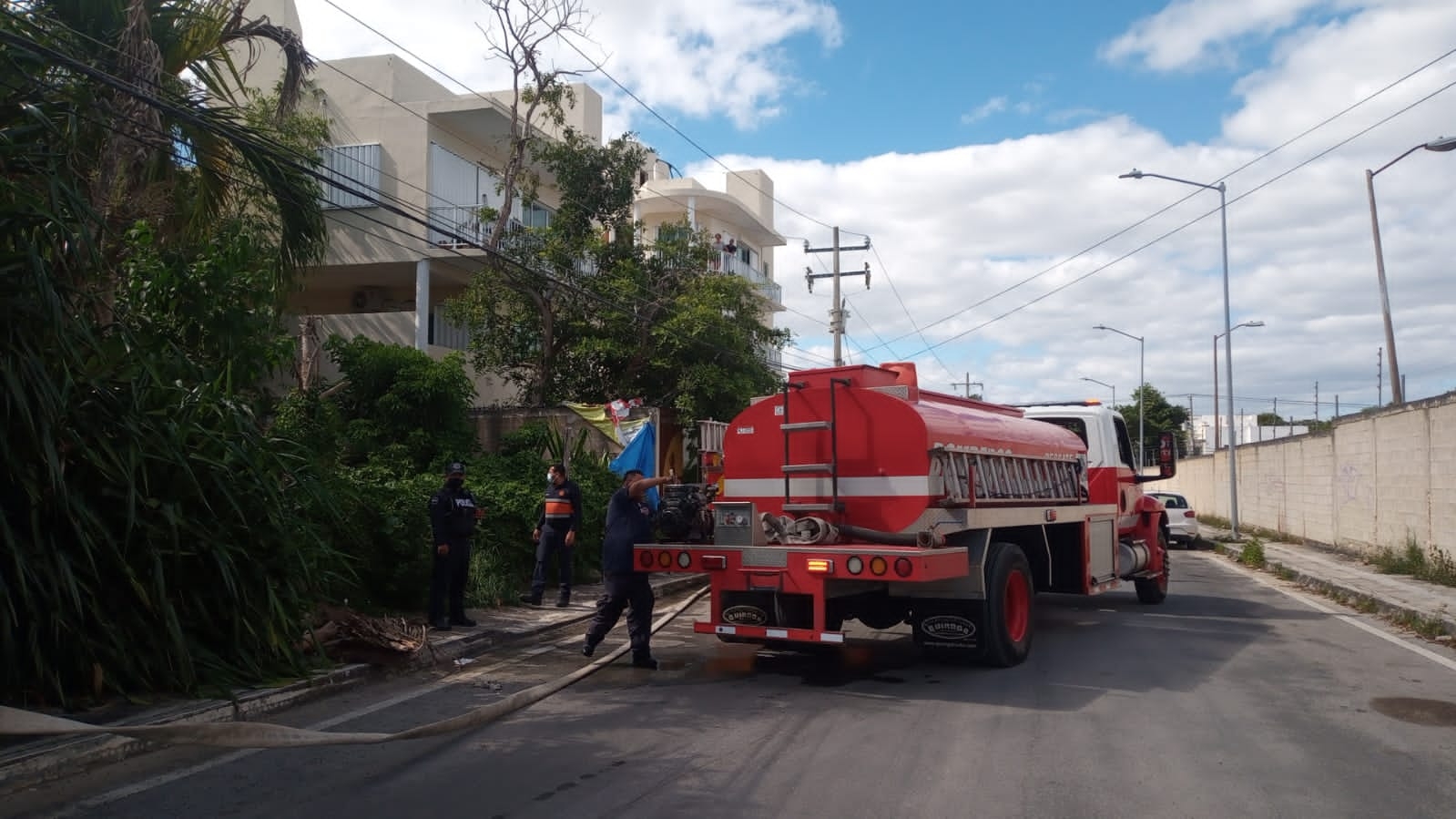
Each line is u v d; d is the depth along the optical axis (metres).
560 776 5.91
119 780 5.75
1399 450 18.97
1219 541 26.92
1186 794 5.59
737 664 9.70
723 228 38.03
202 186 10.55
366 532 11.09
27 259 6.55
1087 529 11.93
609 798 5.50
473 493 13.66
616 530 9.55
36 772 5.64
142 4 9.06
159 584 6.95
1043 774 5.96
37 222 6.87
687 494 11.57
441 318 25.55
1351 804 5.45
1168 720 7.39
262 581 7.95
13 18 7.80
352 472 12.88
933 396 10.14
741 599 9.04
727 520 9.20
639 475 9.75
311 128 20.45
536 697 7.95
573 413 19.62
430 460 16.66
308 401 13.99
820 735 6.90
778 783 5.77
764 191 43.50
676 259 23.41
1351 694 8.33
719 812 5.27
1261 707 7.83
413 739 6.70
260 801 5.43
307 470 9.06
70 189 6.96
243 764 6.09
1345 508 22.58
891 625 10.67
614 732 6.96
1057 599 15.46
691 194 35.09
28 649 6.35
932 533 8.63
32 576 6.21
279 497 8.34
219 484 7.64
